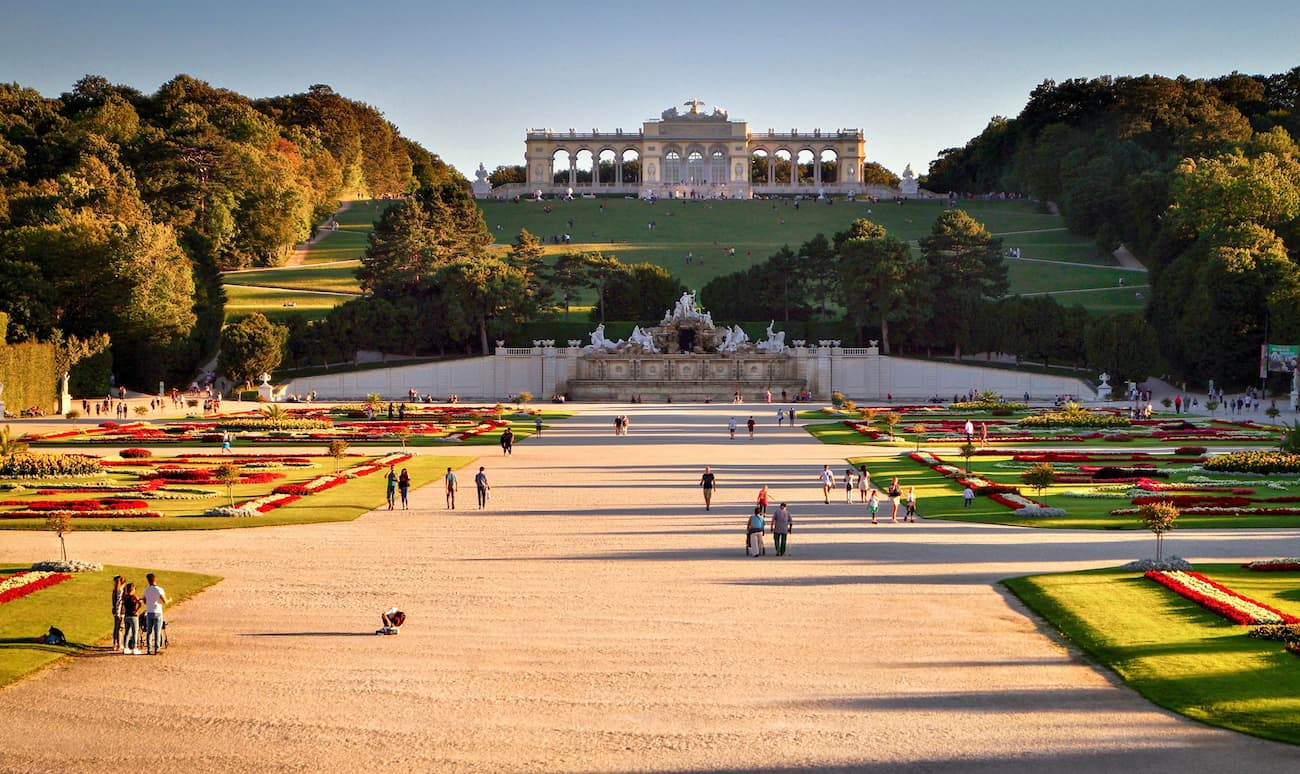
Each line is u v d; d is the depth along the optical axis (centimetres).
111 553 5809
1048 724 3462
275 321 19638
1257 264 17700
